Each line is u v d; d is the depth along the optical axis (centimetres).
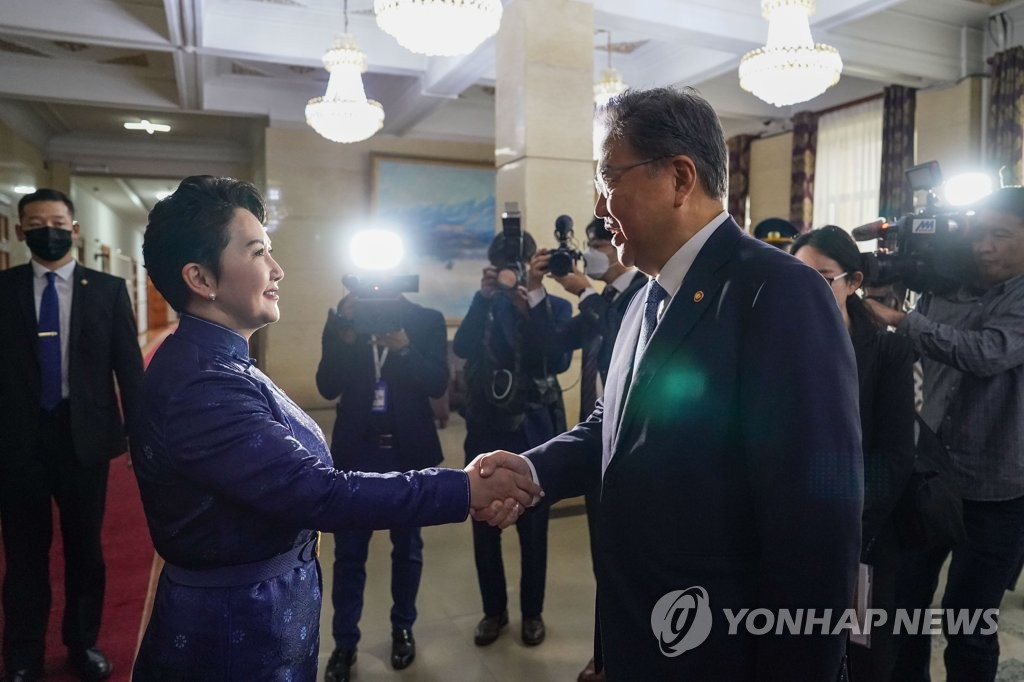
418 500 119
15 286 243
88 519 247
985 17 568
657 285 124
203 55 588
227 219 116
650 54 673
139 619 297
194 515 112
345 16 574
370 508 114
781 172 831
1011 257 207
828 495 99
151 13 539
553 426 280
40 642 242
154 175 1024
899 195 646
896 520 176
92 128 952
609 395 134
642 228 118
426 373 259
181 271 116
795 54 396
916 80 593
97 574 251
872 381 175
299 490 110
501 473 134
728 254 114
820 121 774
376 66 625
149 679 117
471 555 371
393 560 263
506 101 448
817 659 102
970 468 207
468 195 934
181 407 110
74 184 1160
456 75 608
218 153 1041
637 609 115
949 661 206
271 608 117
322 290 884
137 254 2217
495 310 275
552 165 433
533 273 270
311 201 876
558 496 145
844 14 477
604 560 120
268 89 820
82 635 247
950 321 223
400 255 253
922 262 222
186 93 722
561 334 269
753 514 109
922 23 566
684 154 114
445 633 285
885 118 655
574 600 315
